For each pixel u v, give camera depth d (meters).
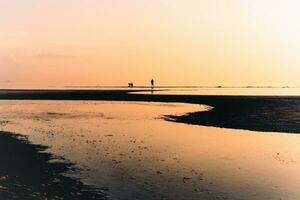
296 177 21.02
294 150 27.83
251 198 17.70
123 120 46.34
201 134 34.91
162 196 17.78
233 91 118.69
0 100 81.50
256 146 29.33
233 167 23.03
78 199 17.20
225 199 17.52
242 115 46.97
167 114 52.28
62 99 83.81
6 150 27.20
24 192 17.94
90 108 62.94
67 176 20.70
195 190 18.67
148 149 28.20
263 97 73.56
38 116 50.91
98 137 33.50
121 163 23.81
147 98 82.00
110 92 110.12
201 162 24.23
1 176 20.44
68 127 40.12
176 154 26.48
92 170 22.08
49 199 17.11
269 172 21.98
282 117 44.59
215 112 50.69
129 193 18.12
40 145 29.33
